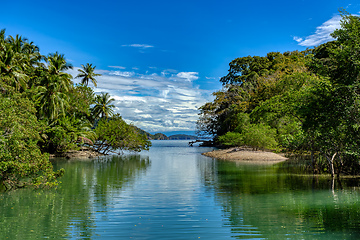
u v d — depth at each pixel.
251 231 9.38
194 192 15.93
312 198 14.13
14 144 16.12
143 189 16.89
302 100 17.30
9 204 13.11
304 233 9.12
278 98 20.69
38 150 17.97
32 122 19.38
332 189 16.38
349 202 13.22
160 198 14.38
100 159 41.62
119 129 51.62
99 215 11.31
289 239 8.62
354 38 14.46
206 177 21.84
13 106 18.19
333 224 9.99
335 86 14.72
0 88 19.62
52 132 40.97
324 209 12.02
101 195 15.14
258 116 22.64
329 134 16.72
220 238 8.74
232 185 18.16
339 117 14.39
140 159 41.31
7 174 16.75
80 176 22.77
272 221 10.45
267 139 41.28
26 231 9.39
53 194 15.48
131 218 10.88
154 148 84.62
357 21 14.88
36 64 45.19
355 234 8.97
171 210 12.04
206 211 11.89
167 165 31.89
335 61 15.68
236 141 50.09
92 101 52.16
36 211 11.91
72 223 10.20
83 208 12.38
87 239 8.65
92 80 64.69
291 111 20.34
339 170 20.78
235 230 9.47
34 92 34.00
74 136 43.41
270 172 24.20
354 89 14.02
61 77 40.81
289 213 11.48
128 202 13.55
